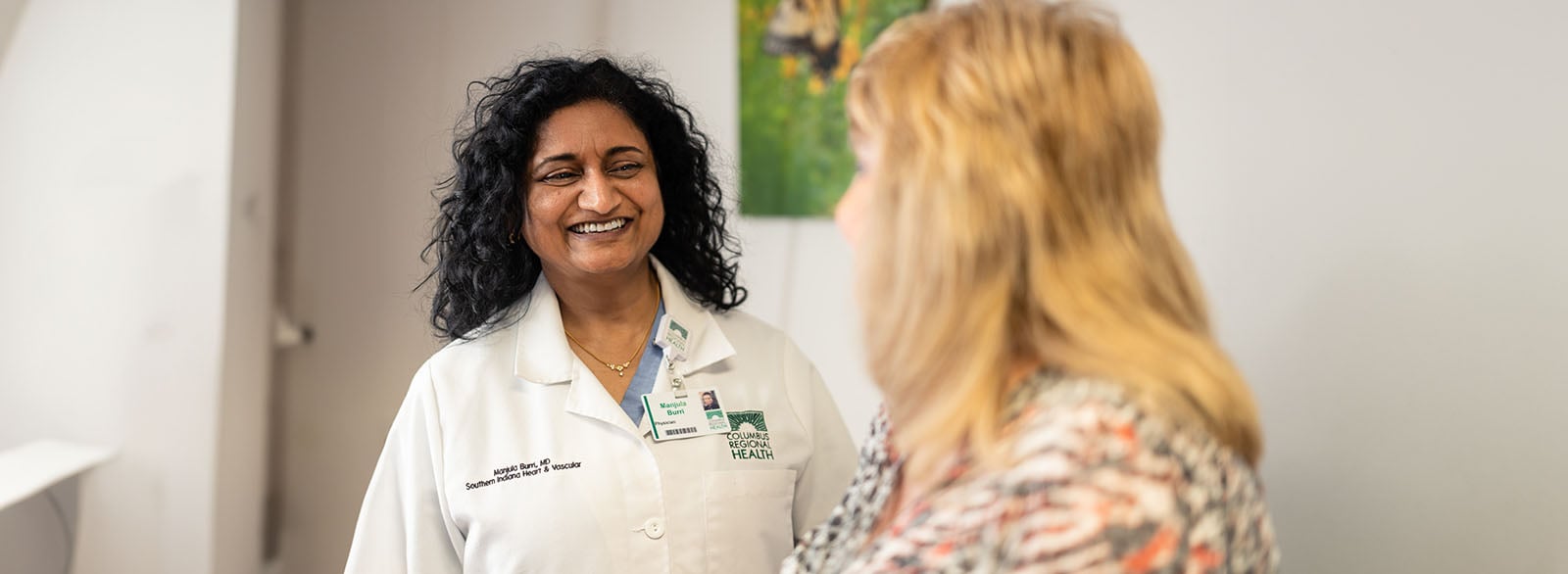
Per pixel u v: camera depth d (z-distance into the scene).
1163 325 0.79
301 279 3.04
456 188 1.65
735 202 2.79
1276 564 0.86
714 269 1.78
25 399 2.53
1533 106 1.88
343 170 3.01
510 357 1.61
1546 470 1.90
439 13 2.95
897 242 0.83
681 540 1.54
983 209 0.79
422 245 2.98
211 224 2.47
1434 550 2.01
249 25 2.53
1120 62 0.81
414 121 2.97
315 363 3.06
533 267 1.67
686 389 1.62
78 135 2.49
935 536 0.77
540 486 1.51
